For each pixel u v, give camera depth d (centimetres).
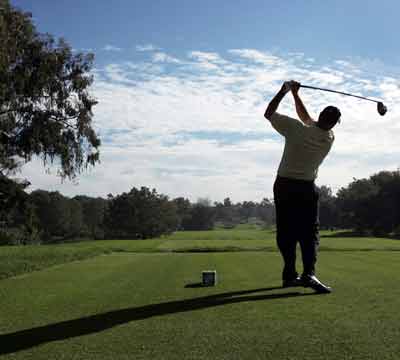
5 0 2327
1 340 387
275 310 478
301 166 602
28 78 2492
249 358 332
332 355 337
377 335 383
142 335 392
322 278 732
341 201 9712
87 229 10900
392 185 7869
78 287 684
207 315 461
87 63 2664
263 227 15200
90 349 358
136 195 9950
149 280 752
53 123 2586
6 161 2778
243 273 834
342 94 646
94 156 2738
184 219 14050
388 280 705
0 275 918
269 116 602
